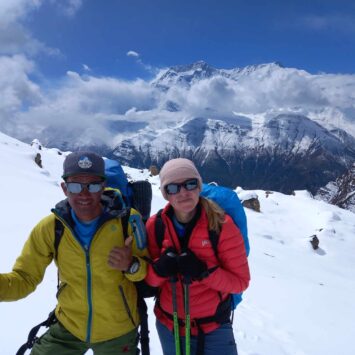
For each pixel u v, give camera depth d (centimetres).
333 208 1661
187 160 147
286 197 1730
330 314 503
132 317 149
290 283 631
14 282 143
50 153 1656
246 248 170
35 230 147
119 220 143
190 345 153
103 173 140
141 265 140
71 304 146
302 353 331
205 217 147
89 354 195
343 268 1061
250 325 364
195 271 139
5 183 721
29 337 151
